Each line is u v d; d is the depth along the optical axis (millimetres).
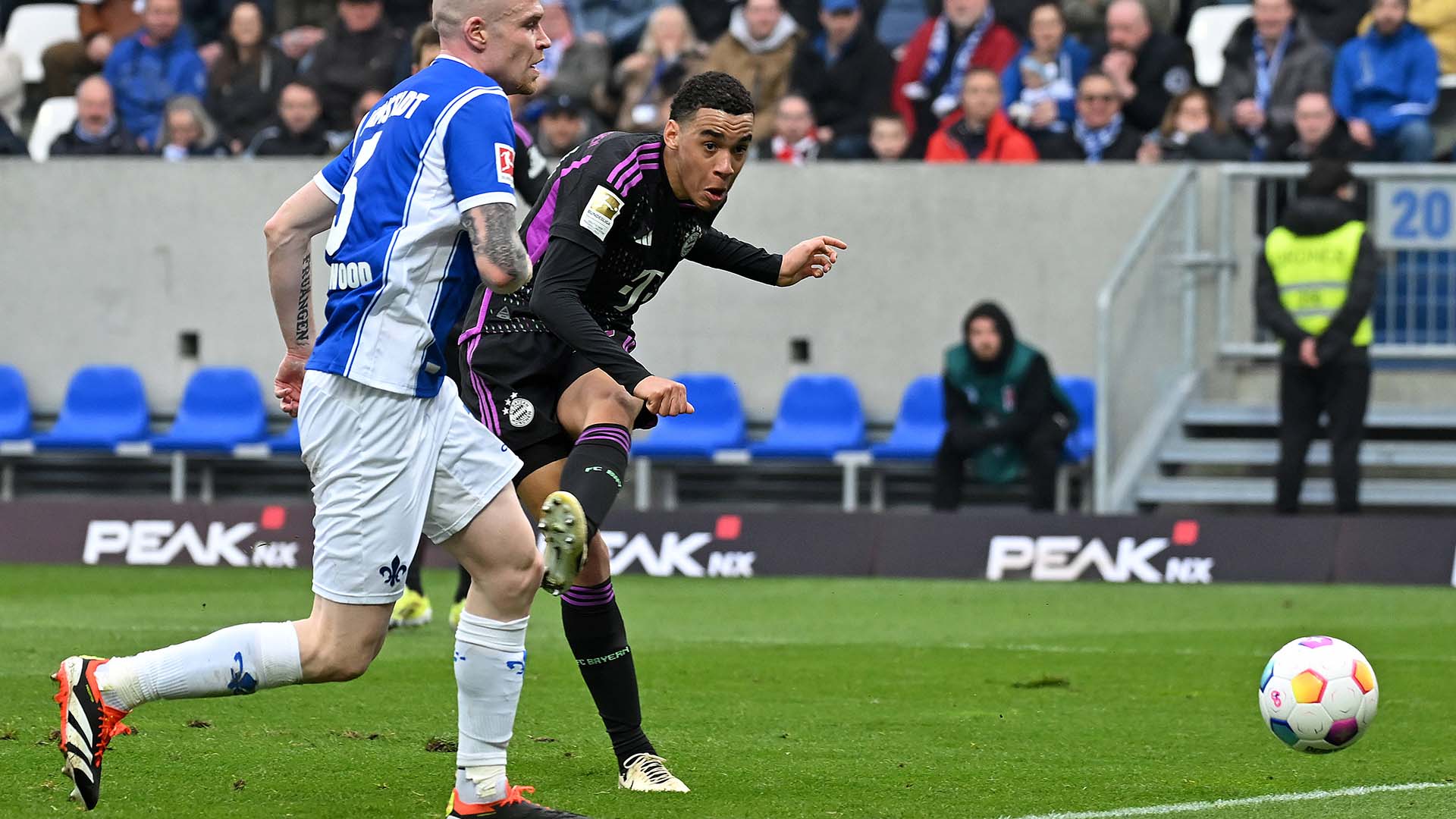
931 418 48250
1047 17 49812
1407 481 45219
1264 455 45281
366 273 13531
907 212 50125
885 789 16844
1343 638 30406
